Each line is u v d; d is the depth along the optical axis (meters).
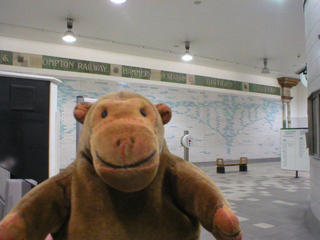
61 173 1.16
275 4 8.62
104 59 12.97
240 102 17.45
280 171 13.65
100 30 10.45
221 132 16.47
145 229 1.09
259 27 10.36
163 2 8.45
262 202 7.07
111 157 0.94
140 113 1.10
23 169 2.37
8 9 8.66
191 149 15.30
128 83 13.55
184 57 11.66
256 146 18.03
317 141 5.30
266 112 18.70
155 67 14.38
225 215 1.00
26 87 2.41
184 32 10.76
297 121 20.20
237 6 8.75
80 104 1.25
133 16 9.34
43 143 2.46
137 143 0.96
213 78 16.36
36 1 8.21
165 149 1.25
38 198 1.05
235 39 11.54
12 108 2.36
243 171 13.62
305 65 7.82
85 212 1.08
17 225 0.97
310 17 5.52
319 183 4.93
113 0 7.74
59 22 9.66
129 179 0.94
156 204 1.12
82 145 1.16
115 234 1.06
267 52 13.30
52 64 11.82
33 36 10.96
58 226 1.11
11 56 11.09
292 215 5.90
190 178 1.13
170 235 1.13
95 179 1.11
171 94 14.81
